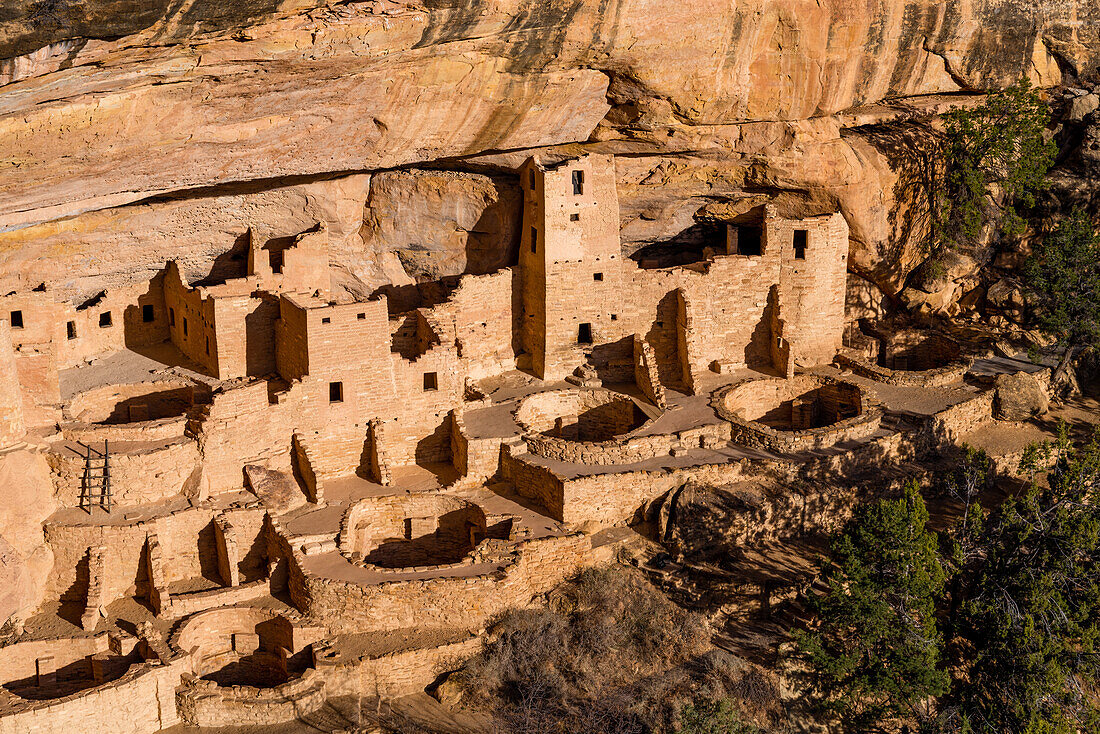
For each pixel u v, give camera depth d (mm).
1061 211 52062
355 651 37375
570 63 37188
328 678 36781
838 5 40125
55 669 36656
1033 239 52375
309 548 39031
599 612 38938
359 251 45406
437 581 38031
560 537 39969
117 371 42812
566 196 44719
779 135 44094
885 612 37281
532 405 45344
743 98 40906
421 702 37156
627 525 41781
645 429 43875
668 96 39562
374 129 37438
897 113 46719
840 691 39250
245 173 37188
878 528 38312
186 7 29000
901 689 36656
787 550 42094
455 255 46312
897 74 43375
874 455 44531
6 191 32969
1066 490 40750
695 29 37688
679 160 44750
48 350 39812
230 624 38344
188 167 35531
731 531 41531
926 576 37594
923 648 36938
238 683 38406
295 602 38719
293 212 43188
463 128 38781
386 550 42000
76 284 42531
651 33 36969
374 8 32281
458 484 42469
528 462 42125
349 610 37938
